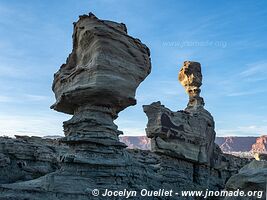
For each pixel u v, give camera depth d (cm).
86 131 2528
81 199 2172
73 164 2403
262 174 2275
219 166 5303
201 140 4559
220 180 5331
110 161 2469
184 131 4288
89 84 2481
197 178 4538
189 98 5103
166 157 4044
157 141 3959
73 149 2561
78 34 2700
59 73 2814
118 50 2577
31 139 4884
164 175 3891
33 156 4469
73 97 2573
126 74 2598
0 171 4081
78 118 2581
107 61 2505
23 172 4275
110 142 2528
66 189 2186
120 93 2539
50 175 2334
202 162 4522
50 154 4638
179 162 4247
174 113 4241
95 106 2578
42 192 2098
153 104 4091
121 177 2528
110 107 2619
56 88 2838
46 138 5144
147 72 2794
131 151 5256
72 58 2775
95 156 2469
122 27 2636
